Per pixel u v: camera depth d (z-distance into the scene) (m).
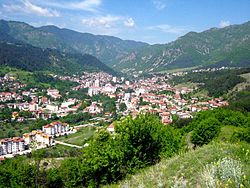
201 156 11.79
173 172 11.30
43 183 42.06
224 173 7.96
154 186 10.55
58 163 69.88
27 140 108.81
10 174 41.09
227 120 64.88
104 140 20.97
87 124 136.88
